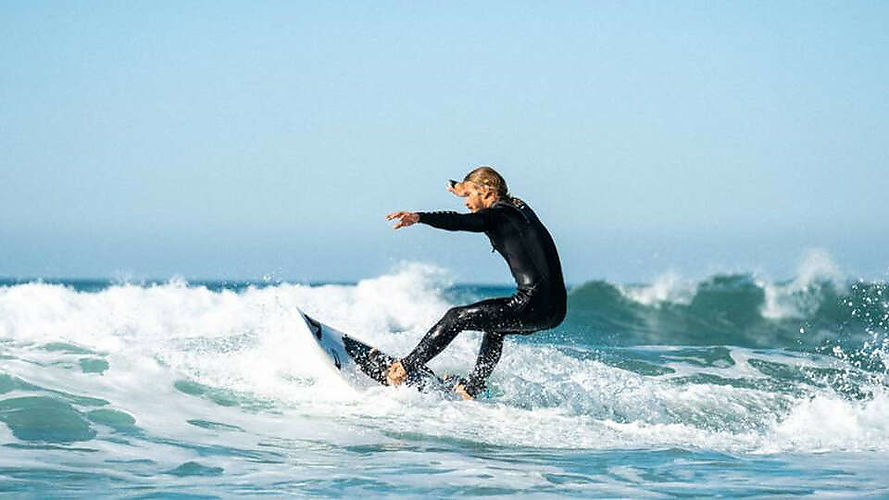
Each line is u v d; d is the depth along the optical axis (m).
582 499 14.83
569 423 22.14
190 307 38.53
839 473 17.39
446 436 20.14
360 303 50.78
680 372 31.83
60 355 24.28
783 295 63.91
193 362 25.47
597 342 49.88
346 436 19.72
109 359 24.20
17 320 33.78
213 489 14.77
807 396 27.44
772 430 22.88
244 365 25.56
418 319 49.47
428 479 15.95
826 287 63.06
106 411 20.05
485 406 23.69
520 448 19.23
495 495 14.95
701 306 63.16
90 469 15.80
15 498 13.78
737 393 27.02
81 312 36.25
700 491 15.57
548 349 32.91
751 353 37.12
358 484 15.45
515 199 25.86
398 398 23.64
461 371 28.36
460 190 26.00
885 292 63.16
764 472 17.38
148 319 36.09
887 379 31.78
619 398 25.72
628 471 17.19
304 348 25.03
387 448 18.72
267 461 17.09
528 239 25.09
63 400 20.30
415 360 24.83
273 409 21.95
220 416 20.83
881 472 17.53
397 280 53.16
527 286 25.05
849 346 47.75
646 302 66.81
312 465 16.91
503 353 30.61
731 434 21.97
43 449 16.94
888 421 23.48
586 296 67.56
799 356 36.66
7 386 20.75
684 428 22.27
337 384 24.39
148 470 15.96
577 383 27.27
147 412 20.45
